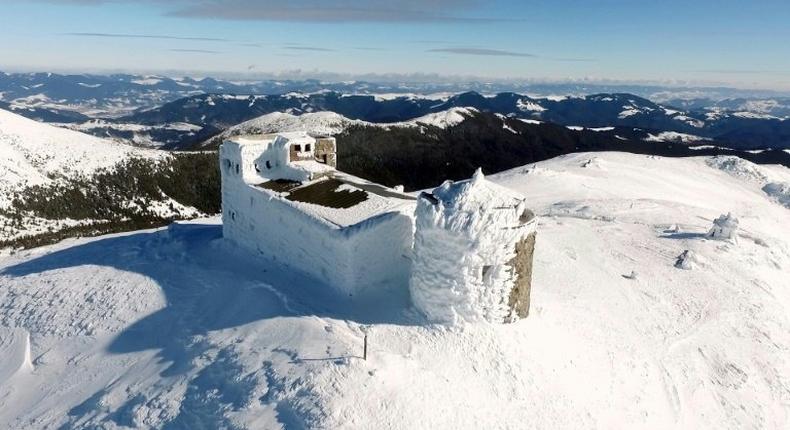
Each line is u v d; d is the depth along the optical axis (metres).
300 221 24.20
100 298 25.80
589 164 74.88
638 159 86.06
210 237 33.56
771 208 70.56
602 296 27.41
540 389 18.17
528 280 21.16
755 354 24.73
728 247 37.06
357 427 14.68
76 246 35.56
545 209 50.22
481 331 19.55
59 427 17.38
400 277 23.33
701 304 28.48
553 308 24.05
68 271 29.67
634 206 50.12
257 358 18.05
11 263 33.22
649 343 23.86
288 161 29.89
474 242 18.91
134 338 22.09
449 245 19.22
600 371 20.55
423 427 15.20
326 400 15.39
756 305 29.20
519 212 19.84
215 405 16.22
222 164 30.39
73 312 25.00
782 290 33.28
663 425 18.91
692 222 44.62
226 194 30.62
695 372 22.55
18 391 20.12
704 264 33.62
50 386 20.02
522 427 16.45
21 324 24.80
